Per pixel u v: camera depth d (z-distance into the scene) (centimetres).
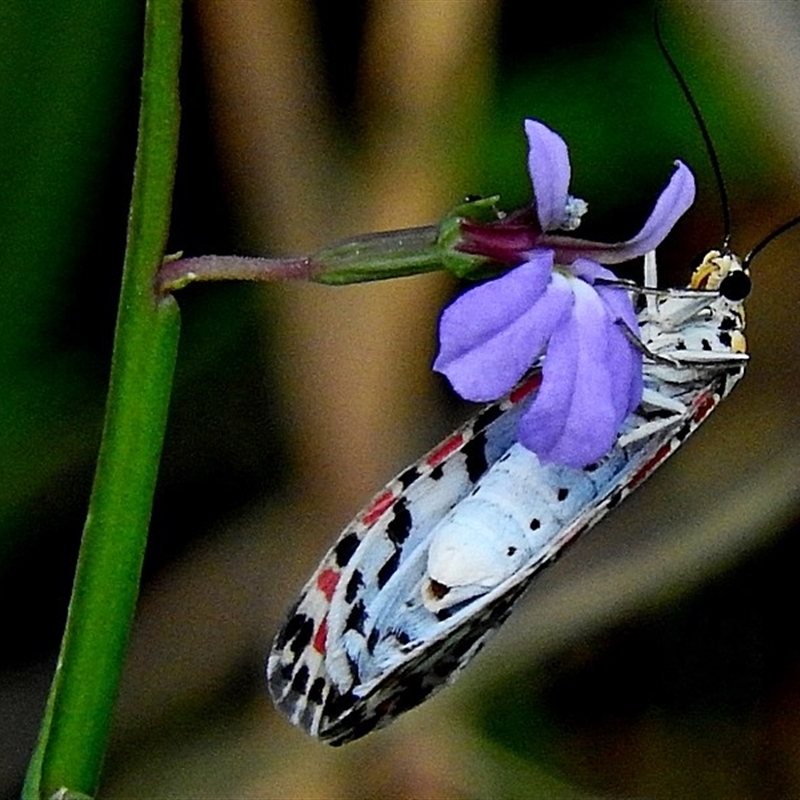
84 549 22
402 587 23
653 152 27
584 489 23
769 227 27
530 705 27
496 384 22
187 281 22
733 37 26
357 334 26
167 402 22
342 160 27
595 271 23
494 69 26
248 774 26
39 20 26
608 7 27
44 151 26
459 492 23
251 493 27
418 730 26
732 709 27
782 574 27
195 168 27
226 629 27
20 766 26
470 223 22
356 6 27
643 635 27
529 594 27
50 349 26
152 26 22
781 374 27
